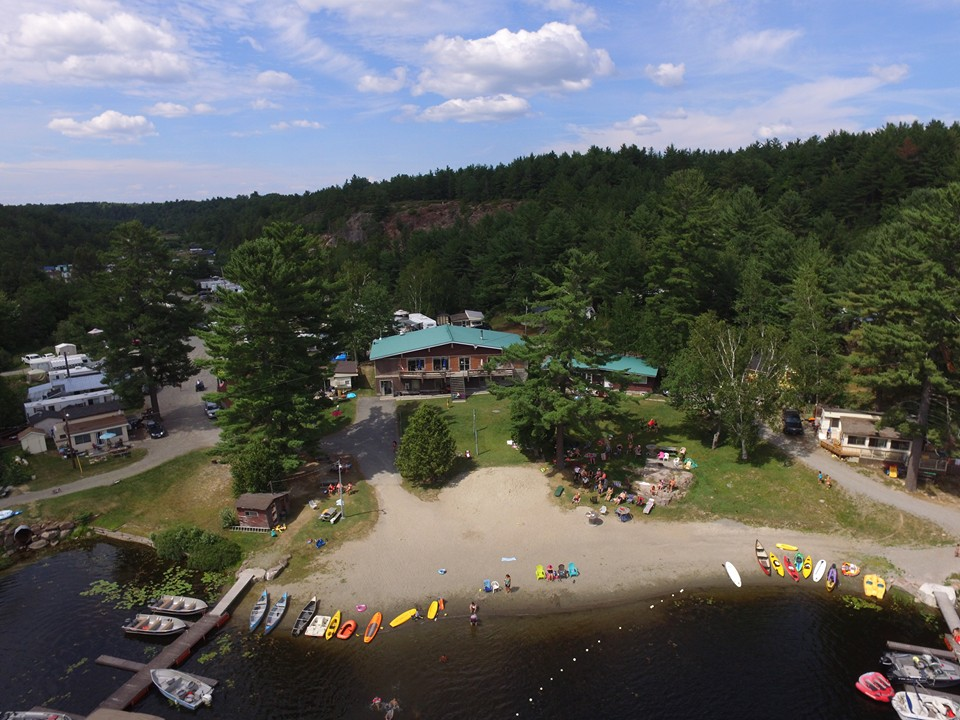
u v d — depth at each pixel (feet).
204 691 113.80
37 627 135.95
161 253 248.11
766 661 121.29
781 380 213.87
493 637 129.08
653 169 626.23
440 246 526.98
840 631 129.70
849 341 226.38
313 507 177.27
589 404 176.04
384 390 280.92
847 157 466.29
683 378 202.90
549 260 395.34
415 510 175.42
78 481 199.00
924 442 186.29
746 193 392.06
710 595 141.38
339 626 132.16
